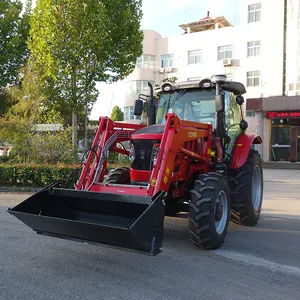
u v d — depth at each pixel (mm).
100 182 5738
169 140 5164
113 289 4086
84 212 5020
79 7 13828
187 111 6859
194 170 6070
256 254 5508
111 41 14609
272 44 29703
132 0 15594
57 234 4668
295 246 5977
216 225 5594
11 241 5832
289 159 29250
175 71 34875
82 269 4676
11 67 21906
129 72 15984
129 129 6406
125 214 4699
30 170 12133
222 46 32469
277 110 27688
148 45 35844
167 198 5781
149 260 5070
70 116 20062
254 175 7594
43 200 5113
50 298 3836
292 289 4242
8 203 9344
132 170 5723
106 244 4352
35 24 14359
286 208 9656
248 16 31109
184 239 6211
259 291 4156
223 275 4605
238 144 6992
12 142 14734
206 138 6195
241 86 7199
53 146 13844
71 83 14883
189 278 4469
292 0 28484
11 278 4344
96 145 5832
